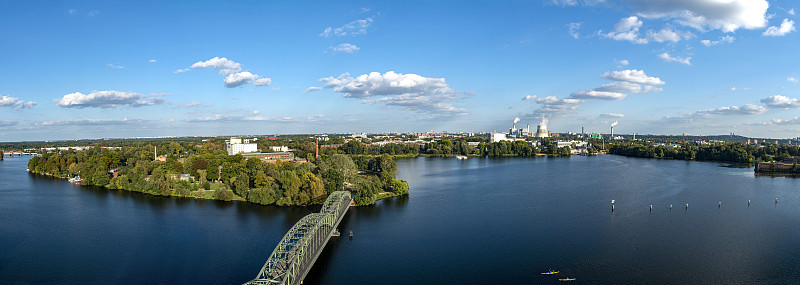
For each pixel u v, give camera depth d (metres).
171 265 130.12
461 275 123.38
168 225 171.88
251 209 199.75
